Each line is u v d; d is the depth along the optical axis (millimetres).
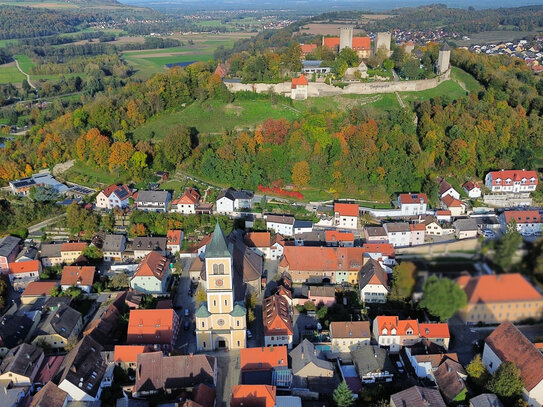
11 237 182750
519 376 102688
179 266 165125
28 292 153375
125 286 157875
